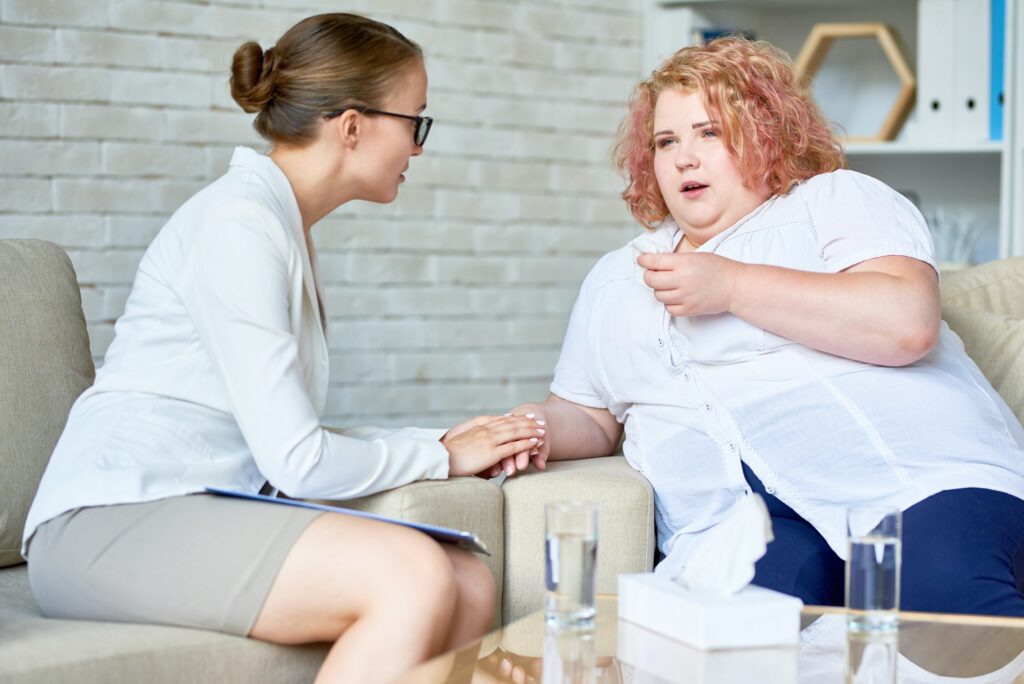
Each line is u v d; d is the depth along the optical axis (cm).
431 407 329
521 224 341
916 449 165
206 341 152
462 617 145
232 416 158
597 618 134
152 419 153
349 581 137
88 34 282
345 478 152
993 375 202
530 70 340
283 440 148
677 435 181
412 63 172
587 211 352
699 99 180
